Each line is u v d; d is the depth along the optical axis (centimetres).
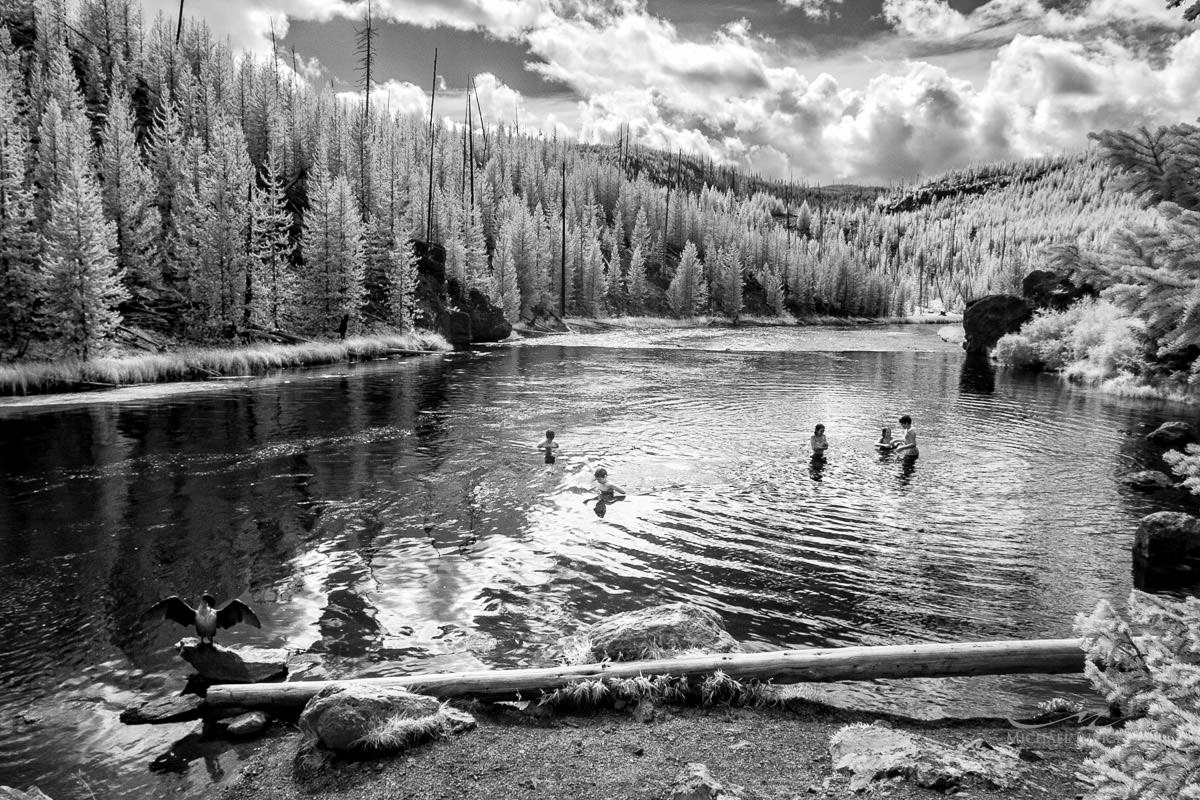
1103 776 384
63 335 3756
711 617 880
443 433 2261
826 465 1875
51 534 1259
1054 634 897
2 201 3900
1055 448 2109
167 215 6253
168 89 9156
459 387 3503
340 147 9688
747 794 544
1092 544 1261
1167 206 406
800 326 12712
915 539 1286
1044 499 1561
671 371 4394
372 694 674
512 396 3175
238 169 5200
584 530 1323
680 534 1306
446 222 9344
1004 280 7725
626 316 11869
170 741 668
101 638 881
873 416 2677
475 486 1623
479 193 12400
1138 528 1203
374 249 6962
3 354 3603
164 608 774
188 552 1179
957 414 2736
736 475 1758
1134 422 2567
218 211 4859
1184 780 329
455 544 1239
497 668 802
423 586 1052
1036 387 3609
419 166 11800
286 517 1375
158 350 4362
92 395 3094
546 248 10900
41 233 4303
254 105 9638
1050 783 556
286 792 581
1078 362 4097
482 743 644
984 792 536
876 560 1176
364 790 574
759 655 761
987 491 1630
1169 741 332
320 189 5650
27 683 774
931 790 540
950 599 1013
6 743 662
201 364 3906
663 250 15388
